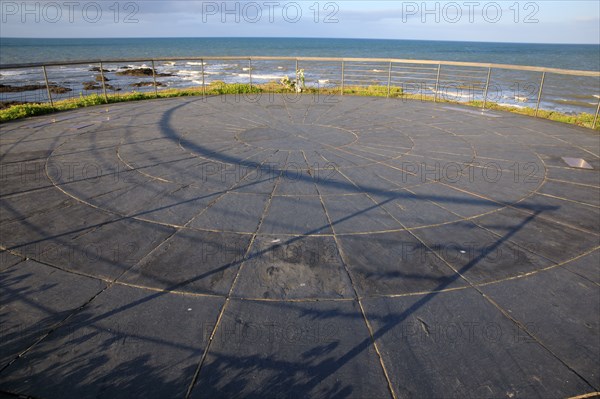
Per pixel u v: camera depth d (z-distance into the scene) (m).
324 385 2.55
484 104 12.94
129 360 2.70
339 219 4.84
